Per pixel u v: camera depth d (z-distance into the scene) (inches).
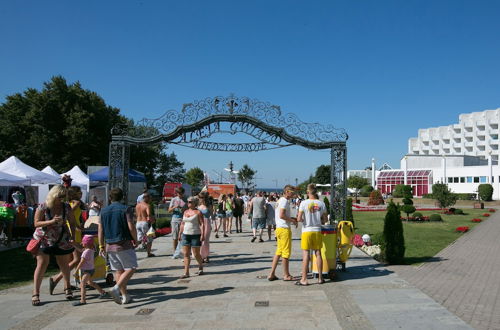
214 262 375.2
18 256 427.8
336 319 198.8
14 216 496.7
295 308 219.3
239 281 290.7
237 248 469.1
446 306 227.5
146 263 375.2
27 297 253.6
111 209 235.0
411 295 245.6
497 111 3644.2
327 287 267.7
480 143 3750.0
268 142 339.6
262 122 330.0
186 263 308.7
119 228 232.4
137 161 1653.5
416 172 2682.1
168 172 2241.6
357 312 210.4
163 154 2118.6
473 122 3801.7
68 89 1301.7
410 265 373.4
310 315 206.2
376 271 324.8
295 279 294.5
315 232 274.5
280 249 288.8
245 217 1083.9
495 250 480.1
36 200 810.8
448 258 416.8
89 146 1296.8
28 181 631.8
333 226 296.4
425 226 820.0
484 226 812.0
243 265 357.4
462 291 266.1
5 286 289.3
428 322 192.9
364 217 1102.4
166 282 291.0
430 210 1385.3
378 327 185.6
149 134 473.7
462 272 338.0
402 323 191.5
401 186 2209.6
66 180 272.8
